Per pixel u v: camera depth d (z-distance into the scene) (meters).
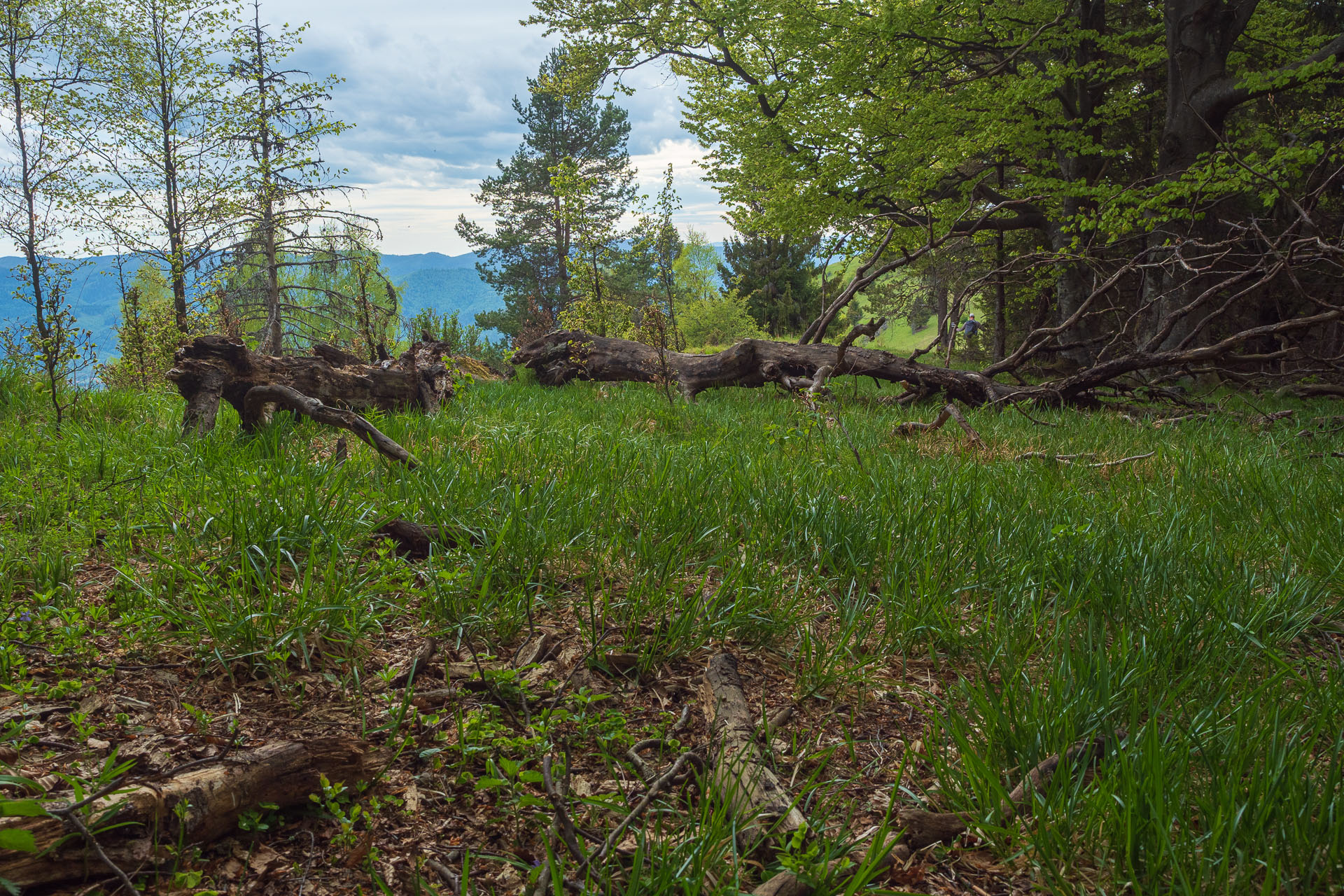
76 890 1.48
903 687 2.82
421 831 1.87
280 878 1.66
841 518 4.08
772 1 18.33
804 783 2.15
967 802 2.00
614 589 3.43
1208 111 16.08
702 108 20.75
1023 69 18.44
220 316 16.23
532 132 47.50
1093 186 18.06
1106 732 2.19
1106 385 11.84
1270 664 2.79
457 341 27.02
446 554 3.44
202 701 2.30
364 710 2.34
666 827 1.89
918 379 12.07
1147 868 1.68
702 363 12.99
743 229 21.64
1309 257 10.57
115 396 7.64
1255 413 10.95
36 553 3.21
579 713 2.33
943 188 20.53
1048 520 4.44
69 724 2.07
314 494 3.60
